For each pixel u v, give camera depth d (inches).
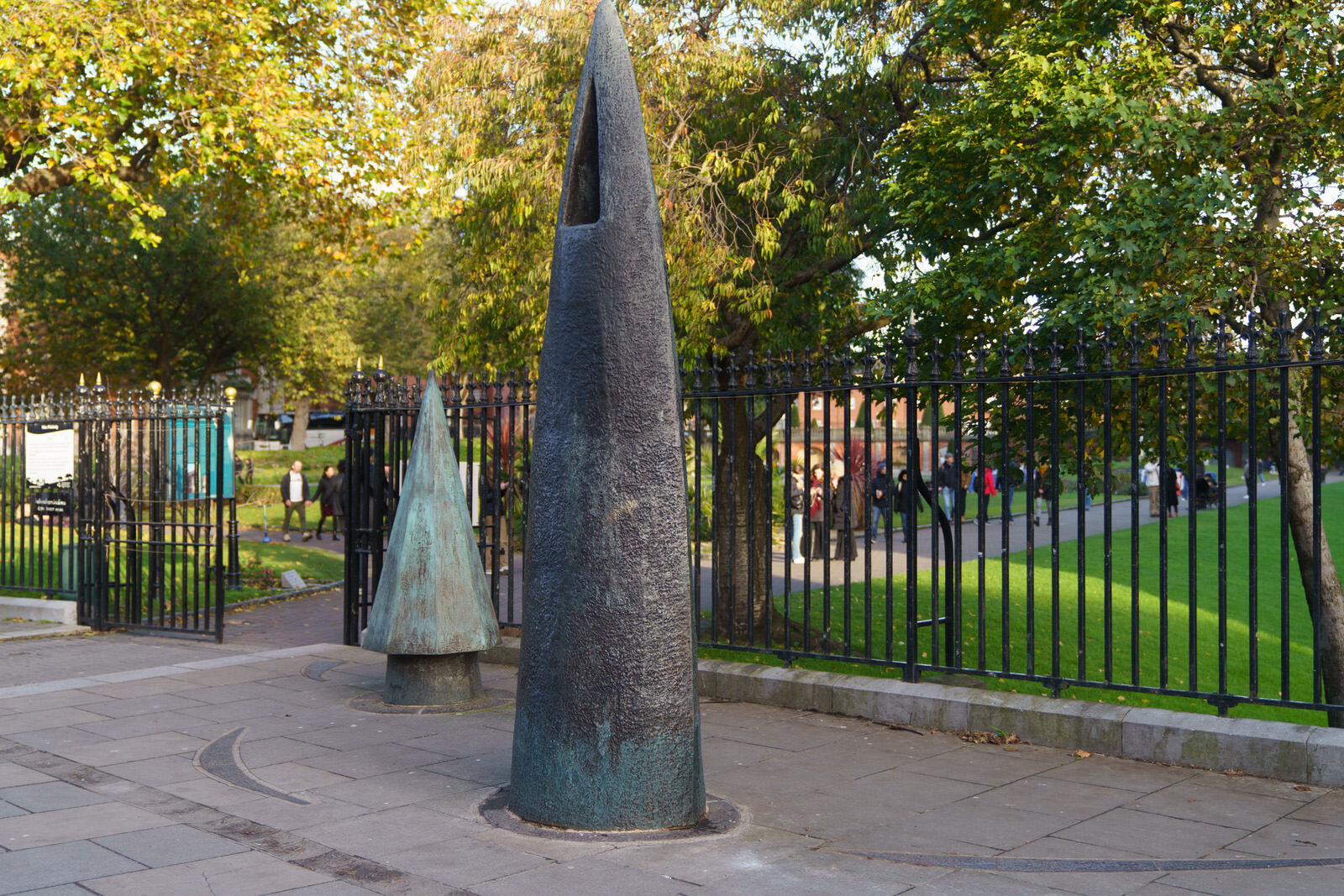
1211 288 325.1
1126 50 353.1
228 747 228.2
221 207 712.4
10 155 553.0
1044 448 358.3
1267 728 202.8
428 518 274.8
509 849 162.6
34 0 466.9
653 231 178.9
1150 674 442.3
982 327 370.6
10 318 1158.3
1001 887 145.4
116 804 187.2
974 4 375.6
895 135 415.2
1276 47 355.9
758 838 167.3
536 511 179.5
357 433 366.0
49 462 441.1
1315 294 345.7
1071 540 876.6
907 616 253.1
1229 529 941.2
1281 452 203.2
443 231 1012.5
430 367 354.0
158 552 410.9
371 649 273.4
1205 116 339.6
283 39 626.2
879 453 940.6
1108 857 157.1
